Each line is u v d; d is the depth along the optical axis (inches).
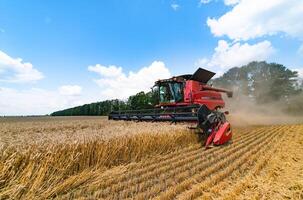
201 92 445.4
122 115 453.4
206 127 273.7
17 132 296.5
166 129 260.4
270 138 334.6
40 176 134.2
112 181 154.5
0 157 129.3
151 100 527.8
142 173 172.4
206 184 145.9
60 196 129.2
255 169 174.7
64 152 157.8
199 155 225.6
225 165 190.2
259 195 126.3
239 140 317.1
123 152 201.5
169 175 165.5
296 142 288.2
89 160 174.7
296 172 157.2
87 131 251.3
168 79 471.8
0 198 112.2
